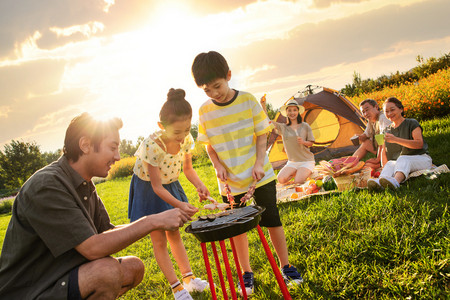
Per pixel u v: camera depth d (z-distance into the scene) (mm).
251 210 2260
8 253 1956
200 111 3064
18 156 31953
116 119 2168
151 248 4648
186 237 4609
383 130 5500
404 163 4637
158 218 2088
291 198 5066
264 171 2902
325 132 9125
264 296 2650
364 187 4840
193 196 7504
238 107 2953
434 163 5227
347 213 3766
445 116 9984
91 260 1979
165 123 2604
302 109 6125
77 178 2074
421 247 2703
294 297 2598
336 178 4996
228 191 2793
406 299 2244
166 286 3297
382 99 14219
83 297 1883
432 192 3848
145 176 2977
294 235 3543
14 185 32000
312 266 2953
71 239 1897
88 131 2051
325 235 3428
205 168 12688
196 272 3426
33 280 1952
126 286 2229
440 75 13609
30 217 1892
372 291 2439
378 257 2812
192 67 2742
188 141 3029
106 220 2482
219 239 2020
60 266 1958
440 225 2934
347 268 2750
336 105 8203
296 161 6137
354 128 8805
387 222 3258
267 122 2994
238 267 2439
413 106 10859
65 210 1913
